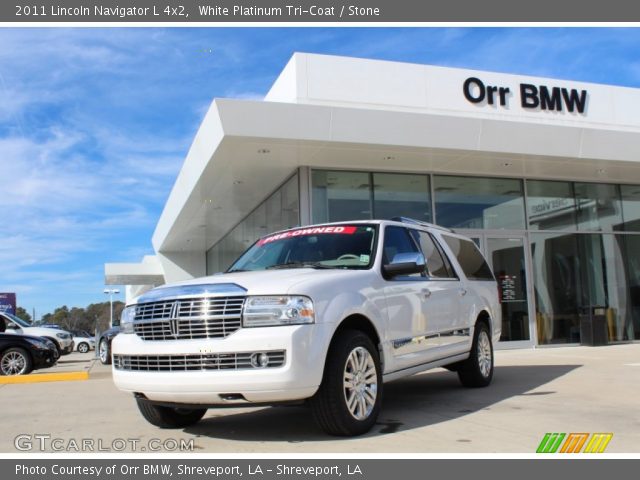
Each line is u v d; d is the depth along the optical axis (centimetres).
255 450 471
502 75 1589
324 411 486
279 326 470
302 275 520
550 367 1012
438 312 670
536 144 1337
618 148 1413
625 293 1666
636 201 1736
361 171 1427
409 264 572
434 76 1528
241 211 1836
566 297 1594
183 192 1673
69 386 1036
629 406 611
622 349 1401
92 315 11894
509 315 1520
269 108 1120
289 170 1395
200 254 2797
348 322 528
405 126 1225
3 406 790
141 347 509
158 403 511
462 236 846
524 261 1564
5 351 1405
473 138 1286
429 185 1491
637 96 1725
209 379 468
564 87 1644
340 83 1441
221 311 483
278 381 455
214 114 1127
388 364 560
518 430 509
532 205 1602
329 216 1376
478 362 774
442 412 608
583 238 1648
